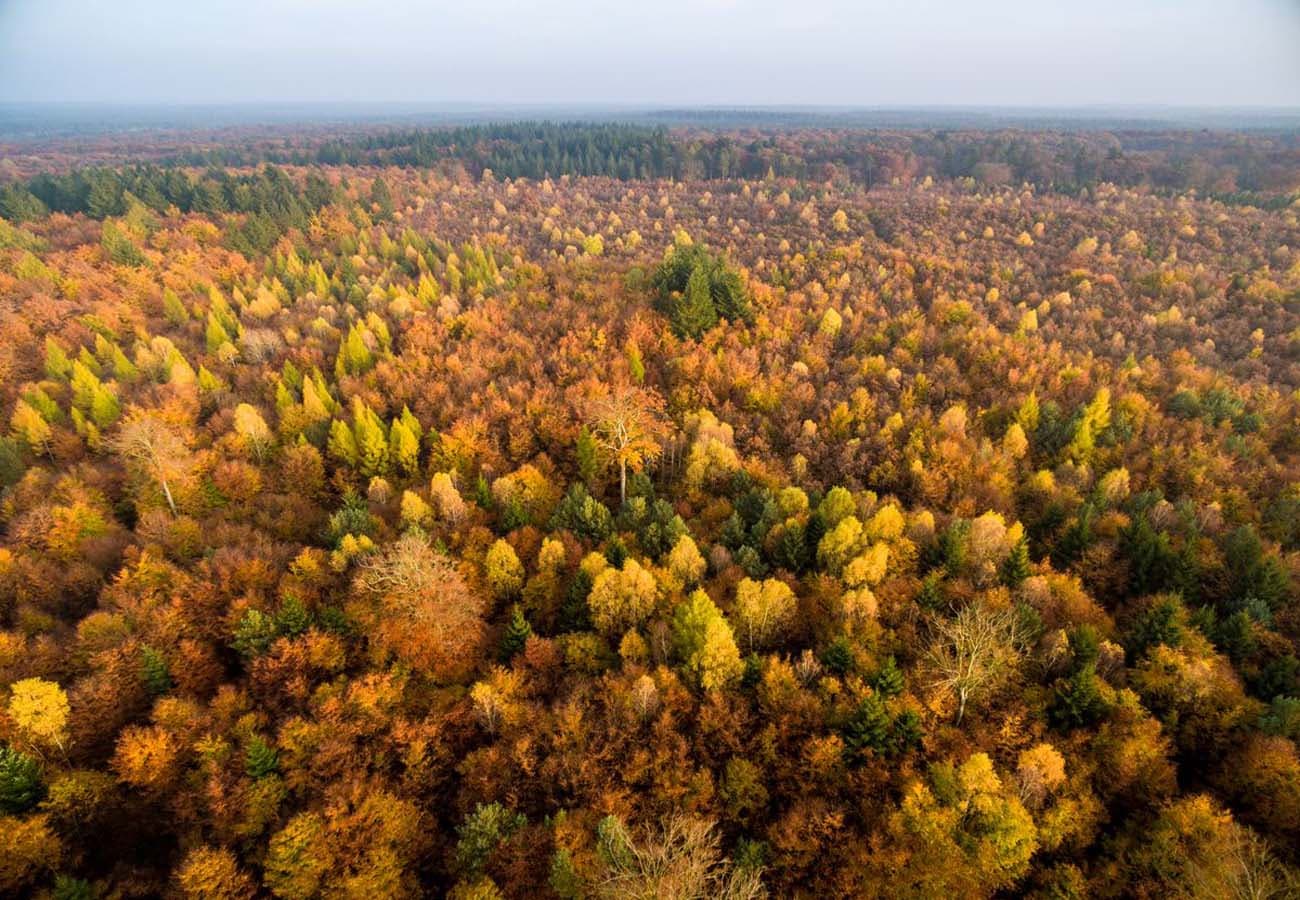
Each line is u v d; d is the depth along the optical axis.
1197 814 36.84
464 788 43.53
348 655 51.50
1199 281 155.12
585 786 41.66
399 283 151.88
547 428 90.75
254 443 87.12
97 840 42.38
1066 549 66.19
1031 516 75.06
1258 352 127.12
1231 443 90.00
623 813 40.06
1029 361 111.19
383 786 42.53
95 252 143.88
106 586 59.75
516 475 76.62
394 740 44.56
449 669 50.19
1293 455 92.50
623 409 74.56
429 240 190.25
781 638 53.50
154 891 39.75
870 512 68.88
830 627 52.03
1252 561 60.22
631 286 138.62
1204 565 61.34
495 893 36.22
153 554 62.94
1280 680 48.50
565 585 60.66
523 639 52.78
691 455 80.88
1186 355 120.94
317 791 42.19
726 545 66.12
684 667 47.59
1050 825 37.88
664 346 114.38
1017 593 55.25
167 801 43.53
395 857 38.62
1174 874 35.41
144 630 52.22
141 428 70.50
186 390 96.94
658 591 56.16
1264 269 162.00
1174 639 48.69
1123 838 38.28
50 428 90.62
